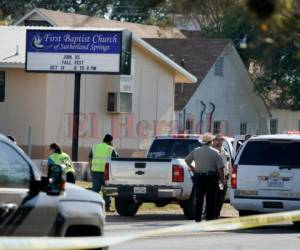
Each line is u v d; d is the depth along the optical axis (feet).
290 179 238.89
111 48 395.55
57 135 441.68
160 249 178.29
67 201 104.73
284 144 240.73
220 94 587.68
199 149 239.30
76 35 396.98
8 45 450.71
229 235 213.46
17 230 97.96
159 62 499.92
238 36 575.79
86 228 107.76
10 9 556.92
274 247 189.98
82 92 452.35
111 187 261.24
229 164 282.36
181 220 260.01
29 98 437.58
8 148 99.71
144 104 492.95
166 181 256.52
